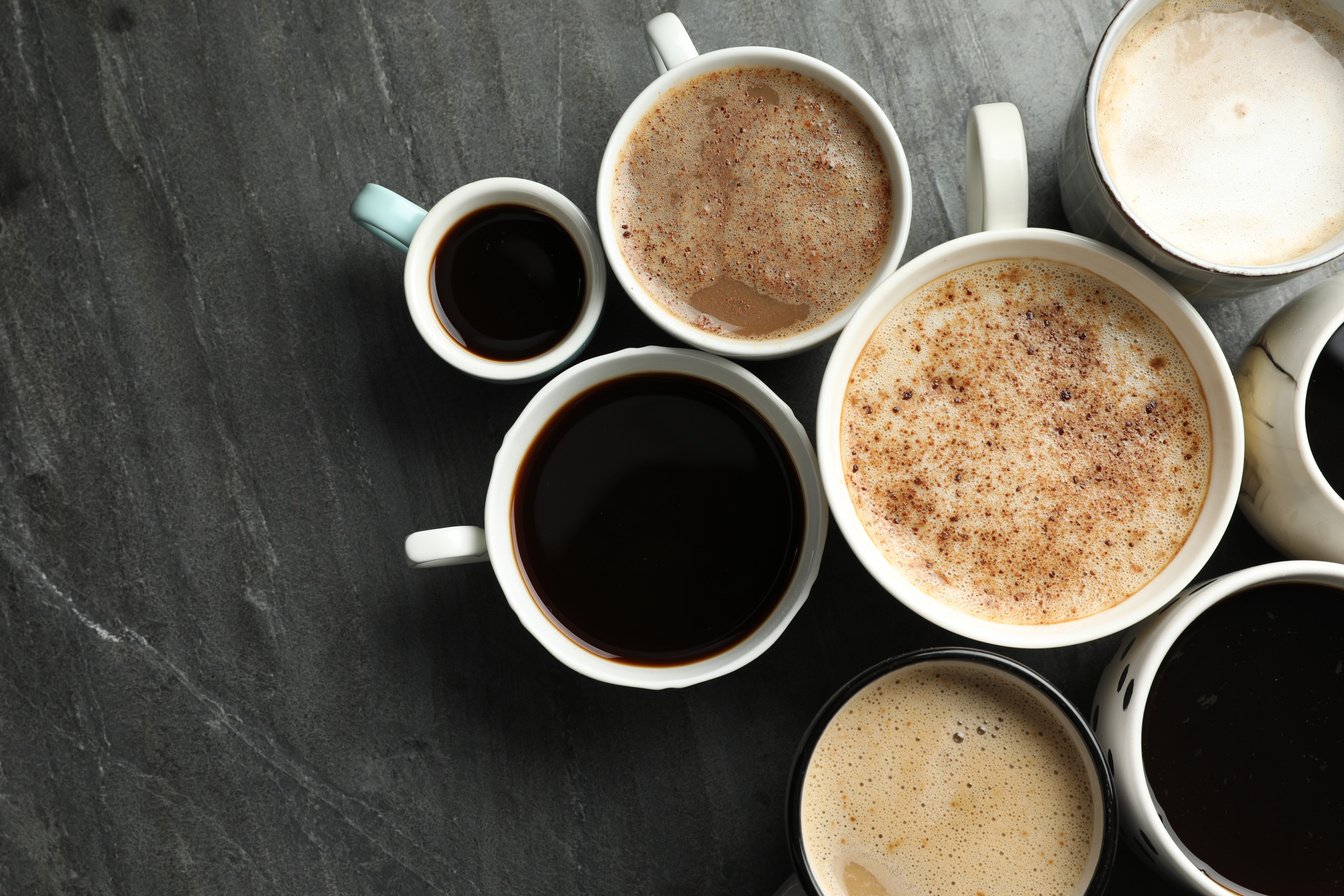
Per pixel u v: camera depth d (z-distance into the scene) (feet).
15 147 2.09
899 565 1.89
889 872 1.93
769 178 1.96
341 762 2.06
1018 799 1.92
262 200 2.08
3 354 2.09
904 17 2.05
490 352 2.03
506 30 2.07
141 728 2.08
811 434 2.06
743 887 2.03
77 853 2.08
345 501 2.07
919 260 1.87
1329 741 1.90
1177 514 1.88
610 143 1.94
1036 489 1.89
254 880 2.07
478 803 2.06
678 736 2.05
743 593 2.01
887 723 1.94
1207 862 1.90
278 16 2.08
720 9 2.07
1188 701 1.91
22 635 2.09
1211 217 1.89
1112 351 1.89
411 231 1.99
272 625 2.08
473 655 2.06
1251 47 1.90
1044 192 2.04
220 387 2.08
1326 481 1.87
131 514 2.09
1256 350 1.91
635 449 2.01
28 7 2.09
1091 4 2.05
